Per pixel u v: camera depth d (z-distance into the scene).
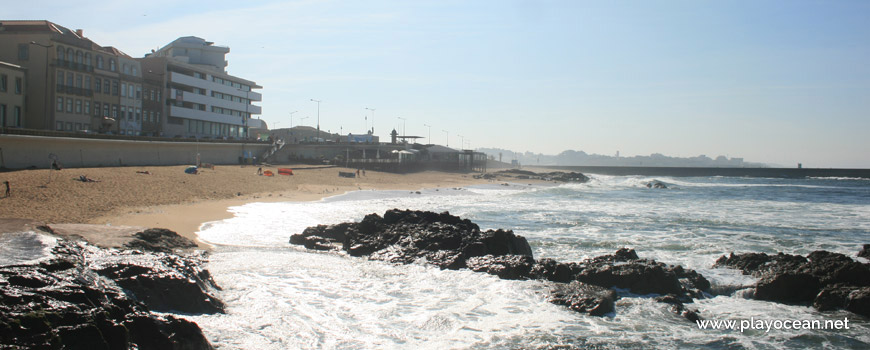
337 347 11.69
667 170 175.75
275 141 89.31
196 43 102.75
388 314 14.16
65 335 8.24
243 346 11.26
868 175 147.75
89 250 14.28
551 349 12.23
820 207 48.06
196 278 14.17
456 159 110.25
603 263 18.89
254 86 107.44
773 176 148.88
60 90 58.78
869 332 14.11
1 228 14.56
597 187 83.75
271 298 14.80
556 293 16.05
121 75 69.25
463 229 23.89
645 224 33.28
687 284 17.89
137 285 12.14
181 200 35.16
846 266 17.53
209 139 74.12
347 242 23.22
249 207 35.47
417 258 20.44
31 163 42.66
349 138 124.44
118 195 33.38
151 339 9.65
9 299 8.60
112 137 51.47
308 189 51.81
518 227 31.36
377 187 60.66
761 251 24.81
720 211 42.91
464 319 14.00
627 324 14.23
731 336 13.66
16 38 58.50
